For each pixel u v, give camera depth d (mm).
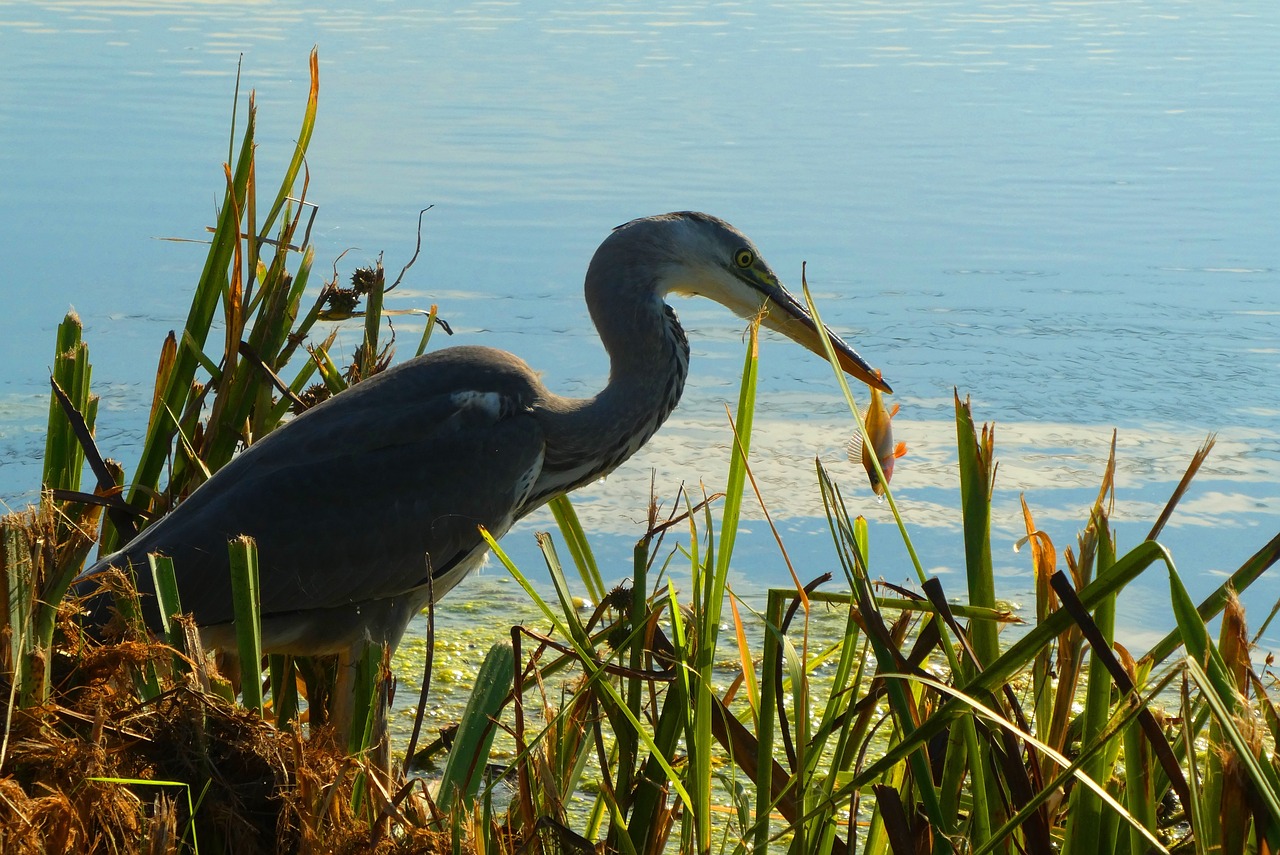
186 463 7875
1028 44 34250
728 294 8859
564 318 15109
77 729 4797
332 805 4703
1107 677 4531
